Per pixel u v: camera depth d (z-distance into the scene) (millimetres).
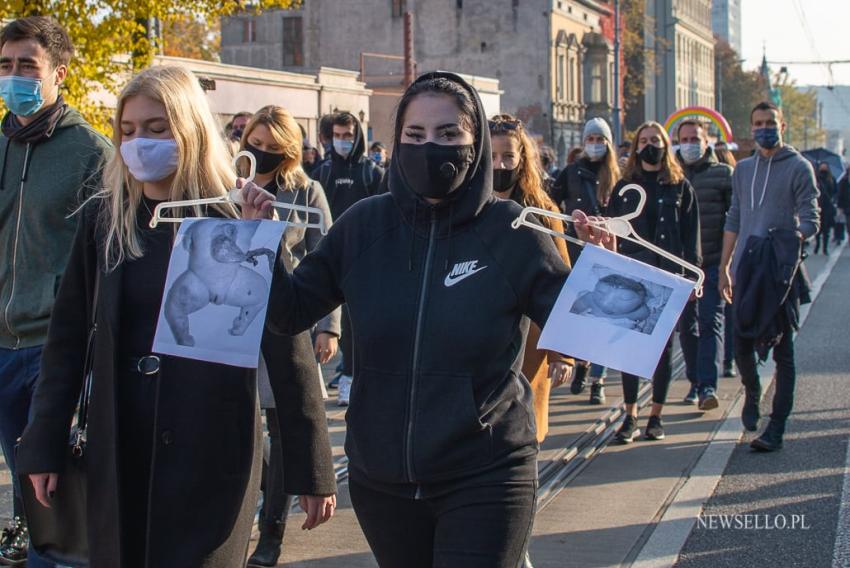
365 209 3383
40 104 4629
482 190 3225
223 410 3377
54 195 4570
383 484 3207
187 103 3469
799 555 5402
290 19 52531
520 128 5340
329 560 5352
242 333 3213
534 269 3191
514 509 3121
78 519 3549
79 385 3555
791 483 6676
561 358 5129
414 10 52156
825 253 26875
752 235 7527
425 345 3158
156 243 3461
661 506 6199
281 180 5895
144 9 12797
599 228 3262
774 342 7371
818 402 9133
